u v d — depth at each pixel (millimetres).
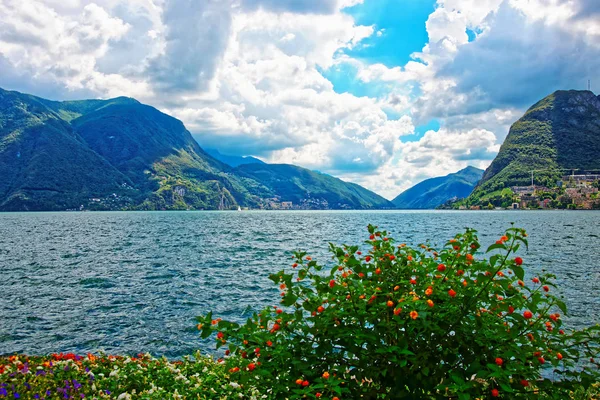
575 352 4488
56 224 121125
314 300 4785
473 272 4535
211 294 26359
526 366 4242
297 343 4695
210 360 8875
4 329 19453
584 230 82375
